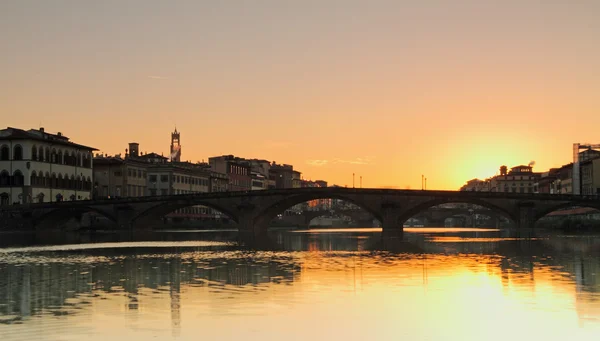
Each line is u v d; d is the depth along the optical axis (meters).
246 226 184.50
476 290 55.44
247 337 40.03
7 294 54.03
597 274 65.75
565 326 42.50
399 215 185.25
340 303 49.53
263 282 60.66
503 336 40.47
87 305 48.78
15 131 181.75
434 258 86.19
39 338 39.69
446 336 40.53
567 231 181.50
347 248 109.12
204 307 48.00
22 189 178.12
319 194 184.50
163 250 102.56
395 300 50.78
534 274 66.06
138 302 49.94
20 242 124.75
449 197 183.38
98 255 92.12
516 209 181.12
